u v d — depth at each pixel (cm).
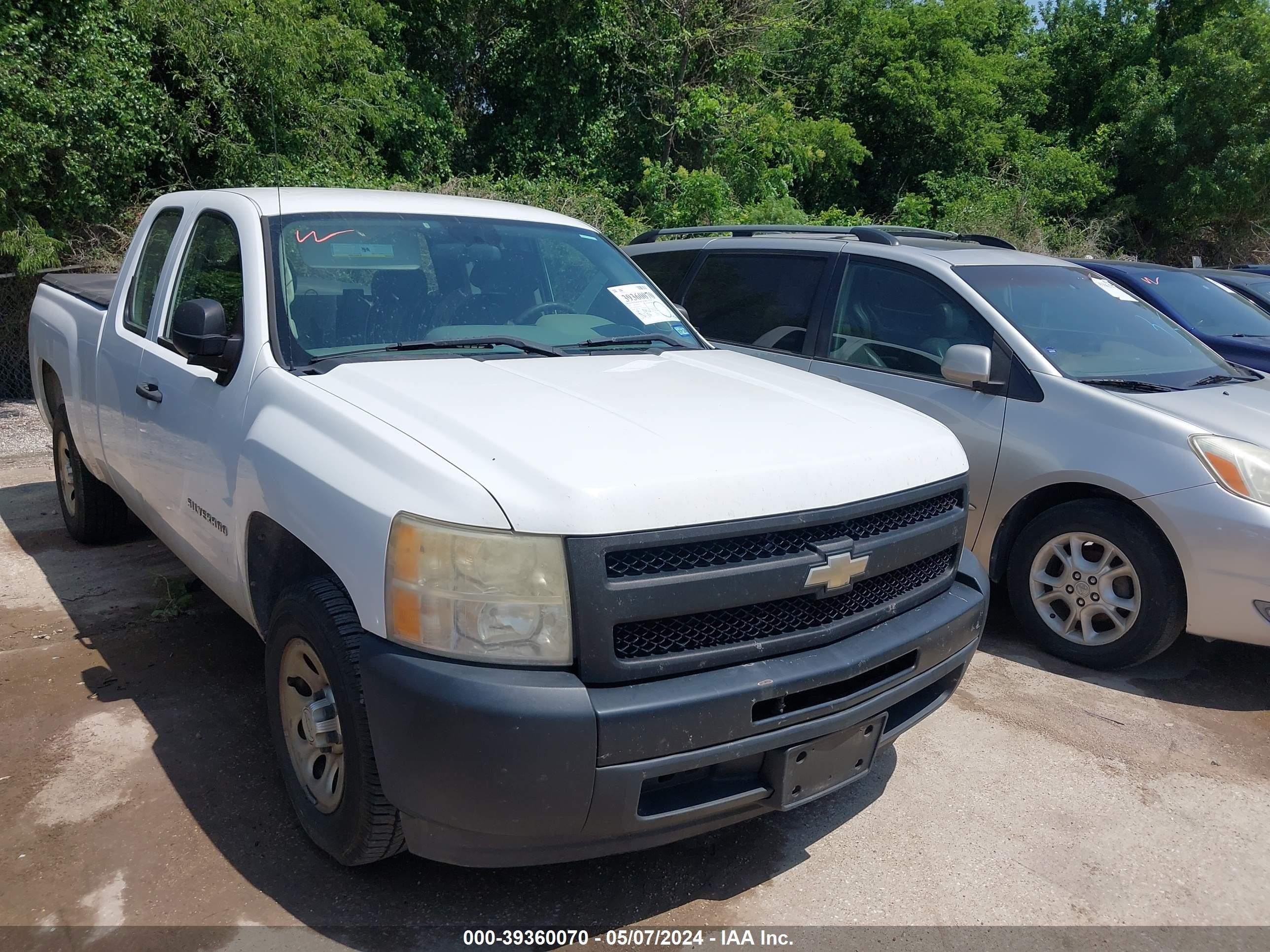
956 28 2302
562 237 401
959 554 310
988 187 2262
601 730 212
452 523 217
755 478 239
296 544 273
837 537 252
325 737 260
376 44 1433
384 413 256
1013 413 452
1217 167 2409
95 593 468
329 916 253
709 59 1817
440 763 214
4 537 552
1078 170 2366
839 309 536
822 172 2109
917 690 275
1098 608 429
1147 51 2636
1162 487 402
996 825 312
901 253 521
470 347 326
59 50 938
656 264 650
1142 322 521
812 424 279
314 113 1214
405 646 222
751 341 569
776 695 233
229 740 338
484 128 1772
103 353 434
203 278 362
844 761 258
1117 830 312
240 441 293
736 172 1745
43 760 322
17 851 274
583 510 216
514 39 1683
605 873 279
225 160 1130
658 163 1759
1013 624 486
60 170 959
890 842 300
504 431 243
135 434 390
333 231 343
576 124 1730
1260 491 388
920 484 280
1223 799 333
